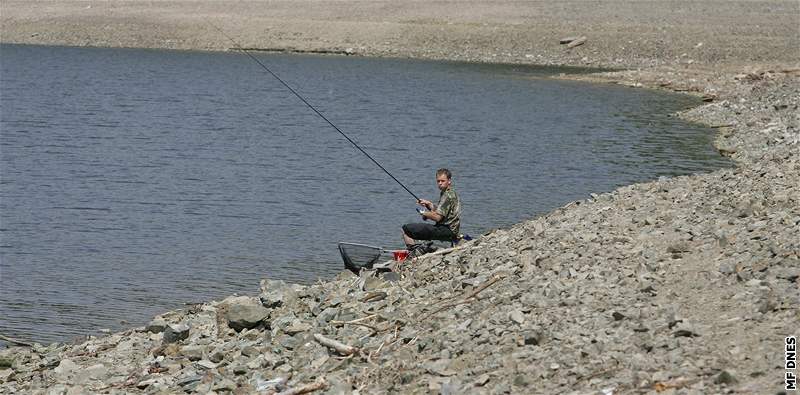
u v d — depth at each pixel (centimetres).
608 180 3912
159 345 1942
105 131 5334
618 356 1286
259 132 5334
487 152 4634
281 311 1995
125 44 11719
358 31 11275
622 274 1631
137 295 2392
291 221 3219
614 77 8256
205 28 11831
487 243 2172
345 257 2270
